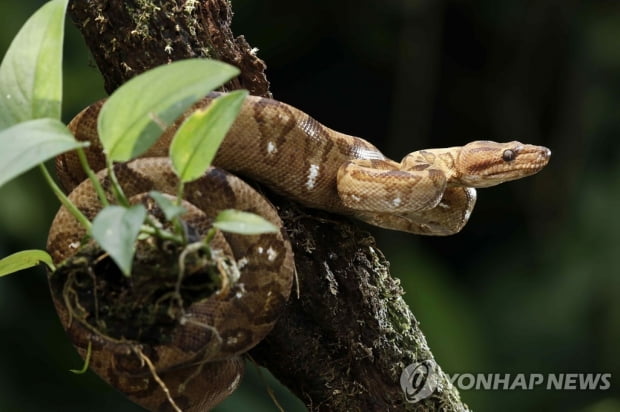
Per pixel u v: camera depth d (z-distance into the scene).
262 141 5.00
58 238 4.47
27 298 10.71
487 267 13.63
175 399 4.68
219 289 3.77
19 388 10.50
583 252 12.95
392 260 12.66
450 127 14.76
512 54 14.48
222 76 3.44
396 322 5.54
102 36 5.11
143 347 4.27
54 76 3.77
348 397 5.42
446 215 6.09
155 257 3.68
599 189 13.53
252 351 5.32
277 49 14.04
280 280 4.67
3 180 3.22
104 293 3.87
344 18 13.93
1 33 10.96
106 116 3.50
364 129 14.59
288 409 10.24
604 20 14.23
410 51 14.04
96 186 3.68
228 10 5.36
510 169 6.02
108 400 10.72
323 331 5.30
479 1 14.18
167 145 4.73
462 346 11.75
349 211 5.38
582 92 14.23
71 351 10.66
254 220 3.58
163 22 5.08
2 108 3.72
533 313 12.59
